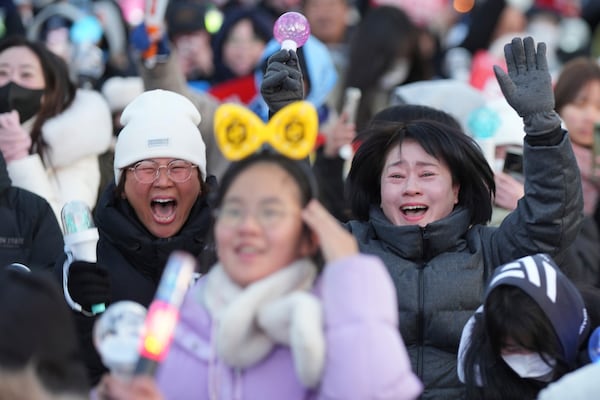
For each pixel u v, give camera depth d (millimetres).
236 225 8977
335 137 17109
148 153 12789
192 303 9430
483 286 12016
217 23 24047
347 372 8500
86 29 22094
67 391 8148
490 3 26766
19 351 7973
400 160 12383
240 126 9078
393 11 20281
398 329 11844
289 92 11273
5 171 14188
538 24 29000
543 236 11797
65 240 11984
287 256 8984
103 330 8641
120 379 8469
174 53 16750
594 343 10141
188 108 13273
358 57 20000
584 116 18516
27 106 15688
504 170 15430
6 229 14008
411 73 20344
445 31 28797
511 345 10250
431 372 11711
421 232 12078
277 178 9039
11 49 15938
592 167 18062
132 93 18234
